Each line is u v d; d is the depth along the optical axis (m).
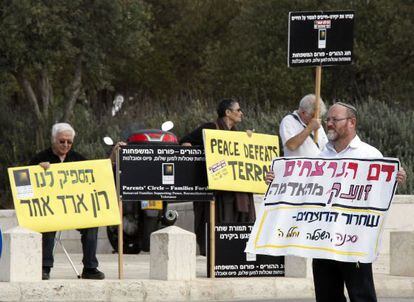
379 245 11.39
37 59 37.44
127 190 16.94
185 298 16.70
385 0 43.88
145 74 59.19
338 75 45.75
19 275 16.09
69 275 17.98
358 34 44.75
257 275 17.77
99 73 39.91
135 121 35.16
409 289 18.28
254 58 47.72
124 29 39.53
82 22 38.34
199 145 18.48
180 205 25.91
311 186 11.77
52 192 16.62
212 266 17.50
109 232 24.27
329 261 11.69
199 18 58.78
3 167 35.31
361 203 11.52
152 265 17.11
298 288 17.52
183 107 36.84
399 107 34.97
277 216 11.86
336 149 11.91
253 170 17.59
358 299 11.39
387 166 11.50
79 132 34.81
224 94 48.88
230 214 18.92
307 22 18.92
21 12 36.16
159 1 59.91
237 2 57.94
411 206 24.98
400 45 43.12
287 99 46.59
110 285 16.39
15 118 36.66
